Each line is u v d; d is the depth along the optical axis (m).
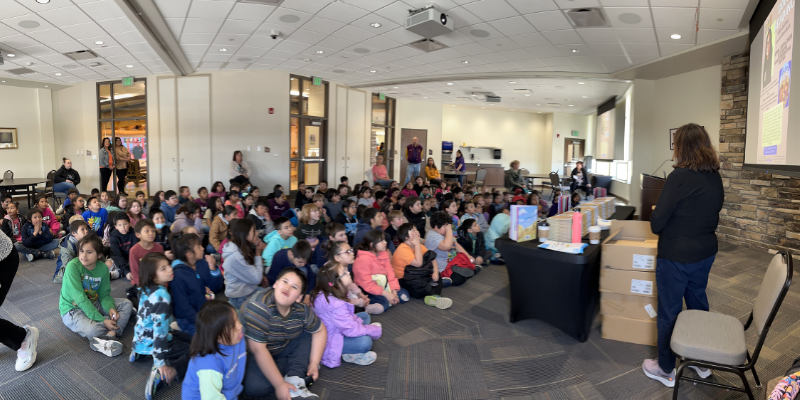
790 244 5.14
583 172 10.61
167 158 9.54
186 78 9.23
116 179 10.06
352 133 10.83
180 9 5.09
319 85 9.64
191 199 6.54
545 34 5.79
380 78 9.52
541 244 2.70
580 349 2.62
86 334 2.61
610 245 2.67
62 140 11.25
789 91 2.75
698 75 7.19
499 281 4.10
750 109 4.21
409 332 2.87
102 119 10.08
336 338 2.38
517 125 16.75
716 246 2.15
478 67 8.06
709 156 2.06
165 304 2.14
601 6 4.67
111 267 3.89
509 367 2.41
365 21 5.47
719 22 4.96
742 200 5.85
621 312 2.70
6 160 10.68
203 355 1.70
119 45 6.54
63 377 2.26
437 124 13.50
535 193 6.49
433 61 7.68
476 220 5.16
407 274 3.55
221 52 7.27
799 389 0.98
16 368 2.31
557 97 11.53
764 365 2.42
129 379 2.25
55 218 5.29
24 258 4.67
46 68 8.34
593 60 7.10
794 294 3.68
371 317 3.13
